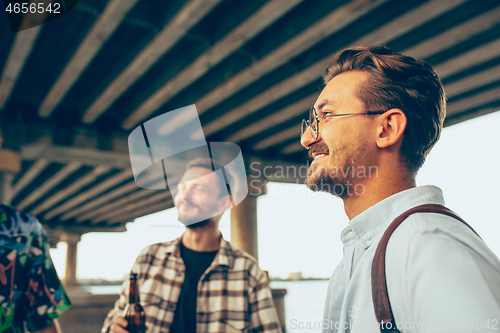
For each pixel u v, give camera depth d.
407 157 0.81
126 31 4.41
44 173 11.27
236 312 1.67
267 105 6.11
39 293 1.29
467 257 0.54
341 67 0.90
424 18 3.56
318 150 0.87
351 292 0.74
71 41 4.51
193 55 4.66
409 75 0.83
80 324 7.40
